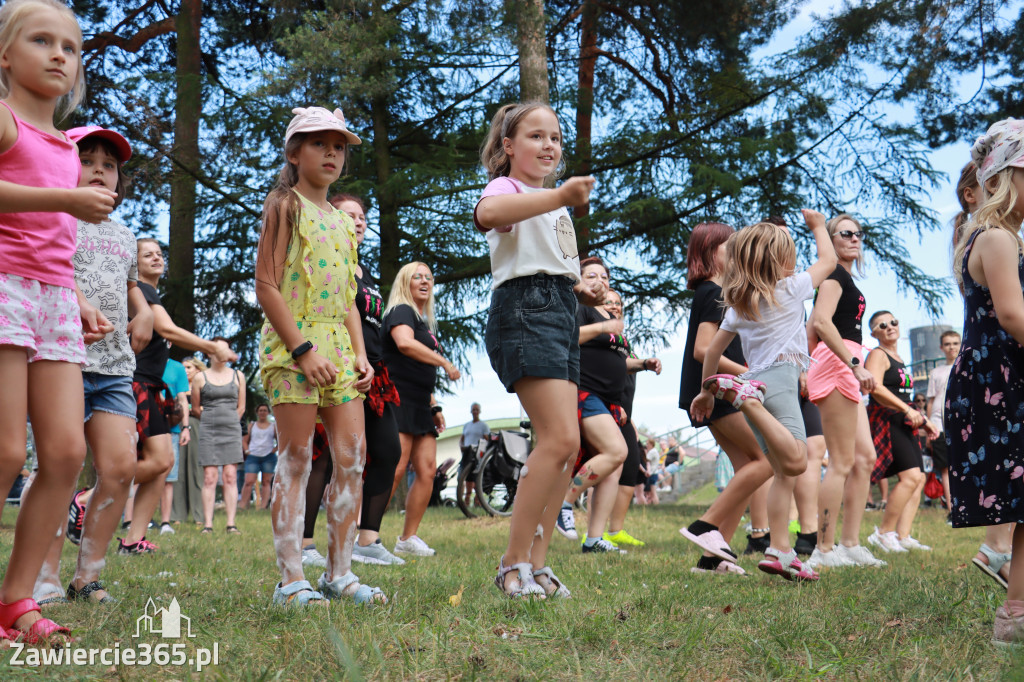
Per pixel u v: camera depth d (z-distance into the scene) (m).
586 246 12.81
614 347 5.57
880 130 12.27
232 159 12.55
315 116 3.14
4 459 2.37
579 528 8.54
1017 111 12.09
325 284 3.09
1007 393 2.56
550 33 13.48
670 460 21.80
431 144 13.99
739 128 13.16
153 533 7.17
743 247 4.03
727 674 2.11
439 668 2.10
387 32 11.88
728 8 12.62
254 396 14.38
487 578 3.88
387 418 4.96
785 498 3.86
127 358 3.25
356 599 3.00
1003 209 2.64
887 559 5.05
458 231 12.86
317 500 4.88
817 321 4.43
